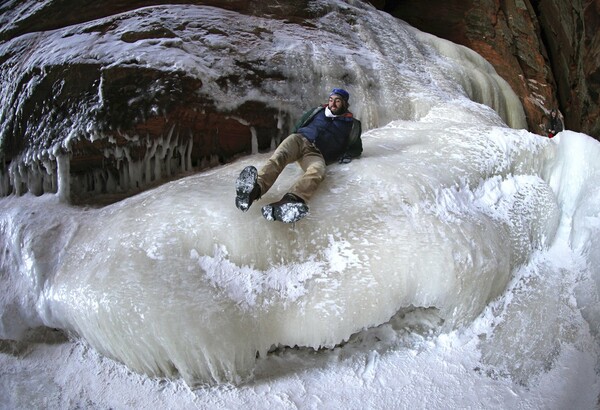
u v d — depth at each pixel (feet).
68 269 12.76
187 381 11.43
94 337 11.90
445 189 14.24
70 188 15.49
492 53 31.32
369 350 12.48
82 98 15.25
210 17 17.89
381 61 20.33
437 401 11.43
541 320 13.26
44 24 18.39
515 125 26.86
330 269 12.17
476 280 12.77
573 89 34.14
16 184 15.93
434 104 19.77
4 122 16.11
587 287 13.89
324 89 18.02
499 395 11.63
